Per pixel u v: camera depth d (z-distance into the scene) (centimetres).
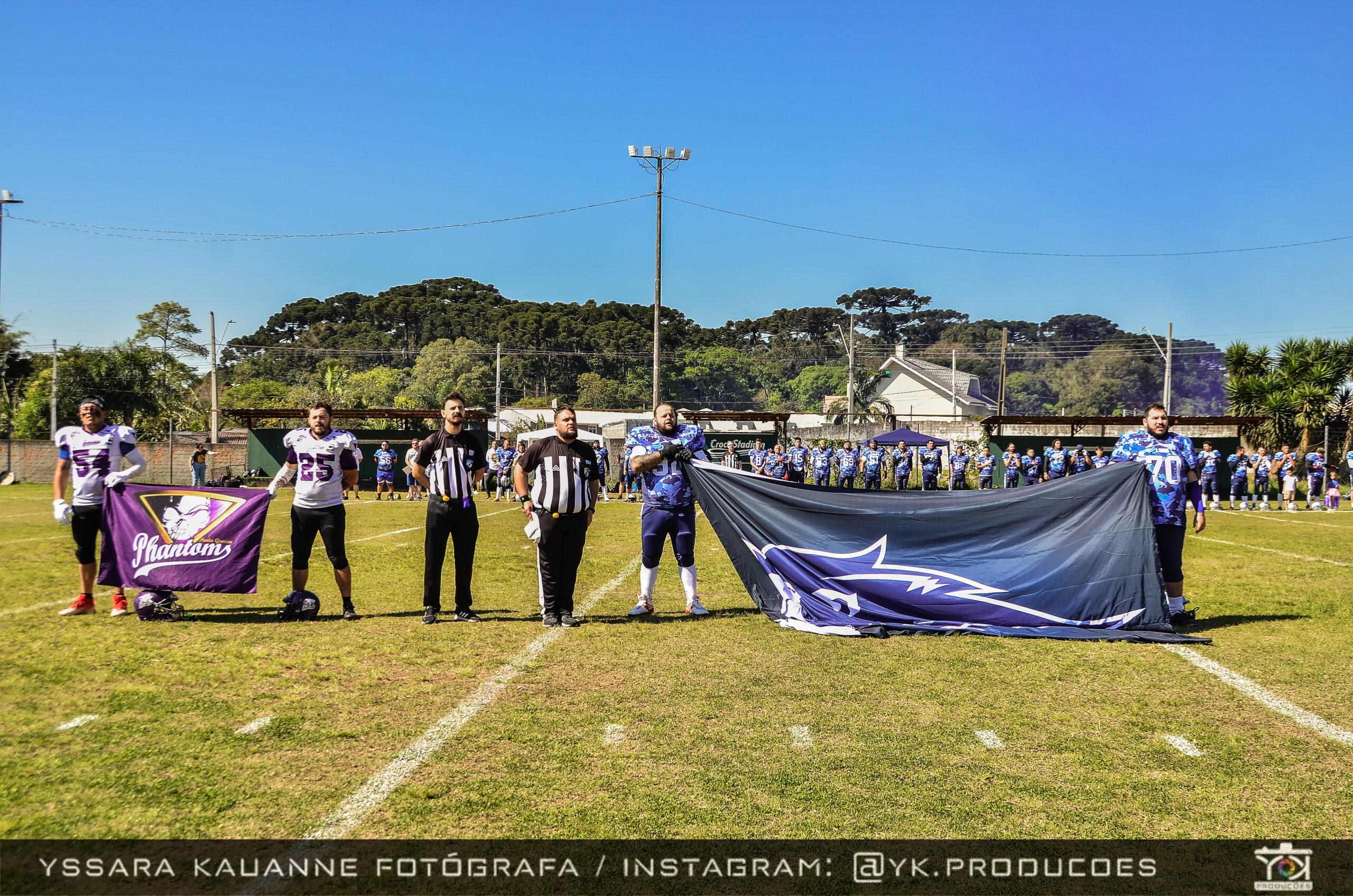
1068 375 11050
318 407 796
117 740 474
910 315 13862
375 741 477
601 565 1212
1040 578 786
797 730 501
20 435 4872
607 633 754
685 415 3559
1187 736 496
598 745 474
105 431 819
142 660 645
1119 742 486
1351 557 1338
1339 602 931
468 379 8731
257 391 7288
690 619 822
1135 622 767
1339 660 669
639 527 1795
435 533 795
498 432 4319
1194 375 10975
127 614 821
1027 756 464
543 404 7994
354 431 3831
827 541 820
